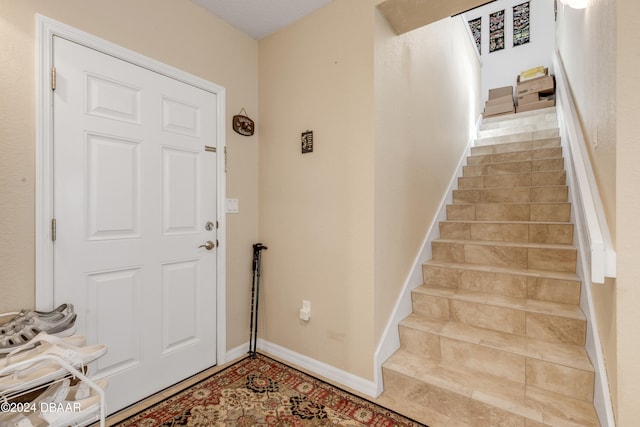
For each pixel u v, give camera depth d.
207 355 2.12
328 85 2.04
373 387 1.82
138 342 1.75
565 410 1.43
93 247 1.58
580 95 2.17
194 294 2.04
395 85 2.11
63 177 1.47
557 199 2.75
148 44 1.79
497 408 1.47
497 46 5.30
